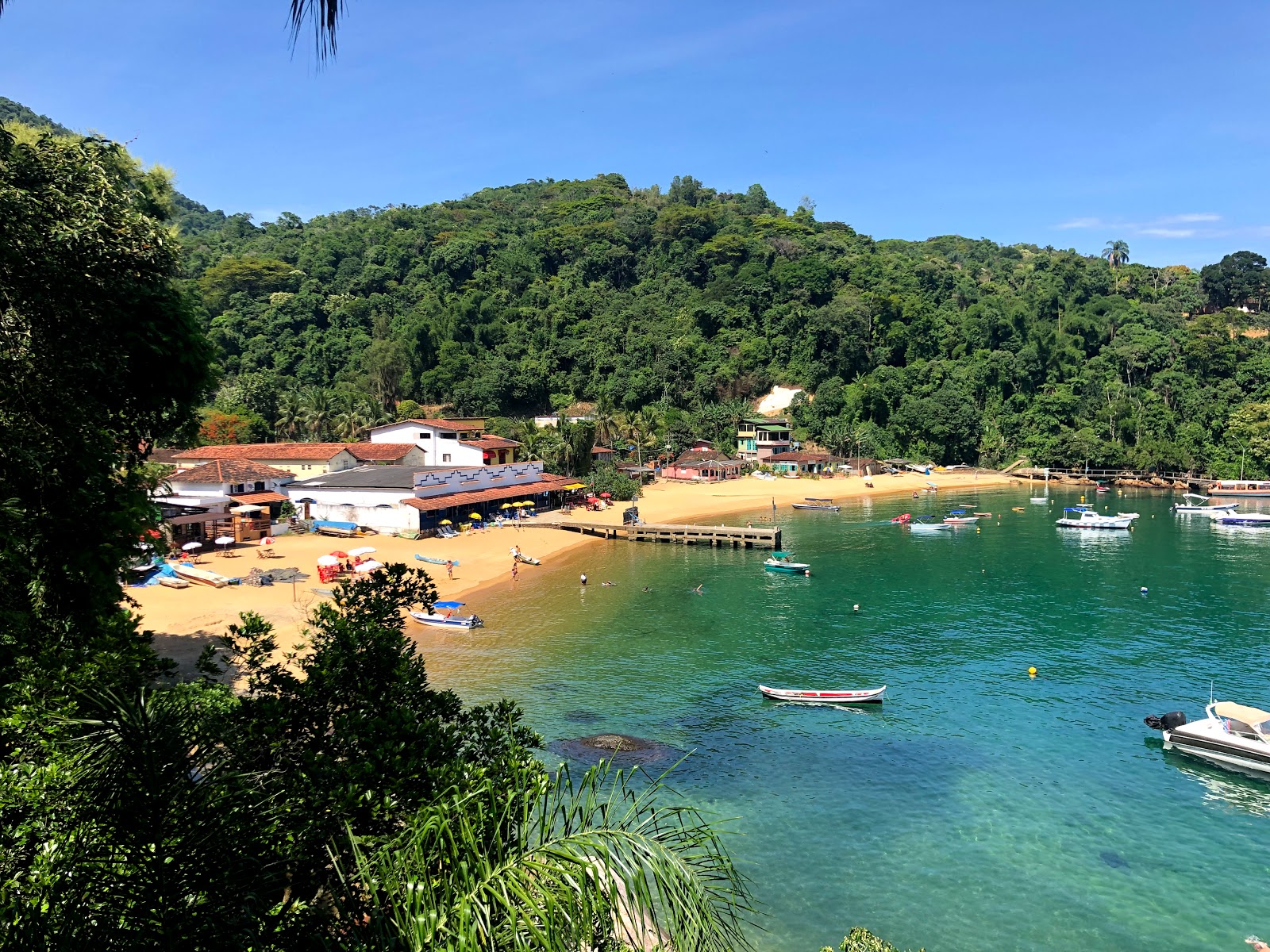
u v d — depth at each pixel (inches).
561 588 2731.3
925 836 1199.6
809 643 2094.0
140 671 551.5
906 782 1359.5
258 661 569.9
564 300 7411.4
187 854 363.3
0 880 350.0
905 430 6943.9
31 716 423.5
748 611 2427.4
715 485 5738.2
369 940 350.3
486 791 390.6
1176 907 1045.8
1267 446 6038.4
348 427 5211.6
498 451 4527.6
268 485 3412.9
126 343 930.1
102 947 335.9
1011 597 2618.1
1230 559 3282.5
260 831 393.4
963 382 7175.2
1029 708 1667.1
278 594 2269.9
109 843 364.2
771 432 6560.0
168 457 3981.3
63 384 829.2
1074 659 1972.2
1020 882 1093.1
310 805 423.2
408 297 7632.9
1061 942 979.9
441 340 6796.3
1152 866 1131.3
